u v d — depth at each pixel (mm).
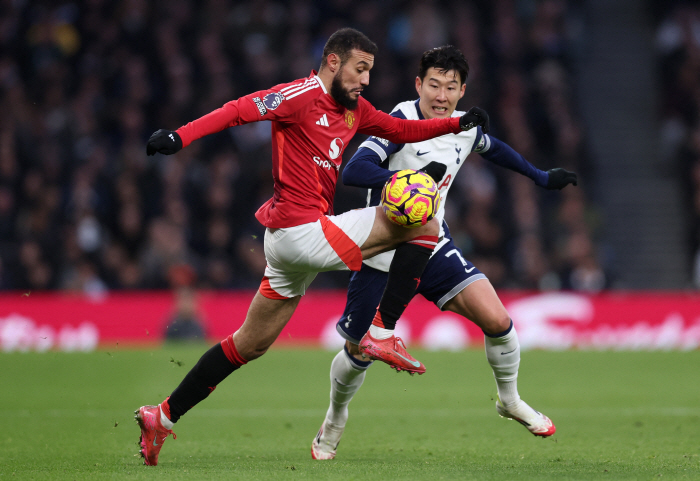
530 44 61281
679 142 60500
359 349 14625
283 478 12789
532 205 52406
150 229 48156
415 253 14383
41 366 33656
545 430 16328
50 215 48031
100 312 42531
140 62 56688
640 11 67625
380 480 12555
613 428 20031
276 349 42031
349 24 60312
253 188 50844
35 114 54250
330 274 47062
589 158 57531
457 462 15039
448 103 16781
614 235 57844
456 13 61406
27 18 57344
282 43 59000
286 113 13883
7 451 16125
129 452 16141
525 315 43344
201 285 46375
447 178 16938
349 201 47031
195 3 59750
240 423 20953
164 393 26109
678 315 43125
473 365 35219
